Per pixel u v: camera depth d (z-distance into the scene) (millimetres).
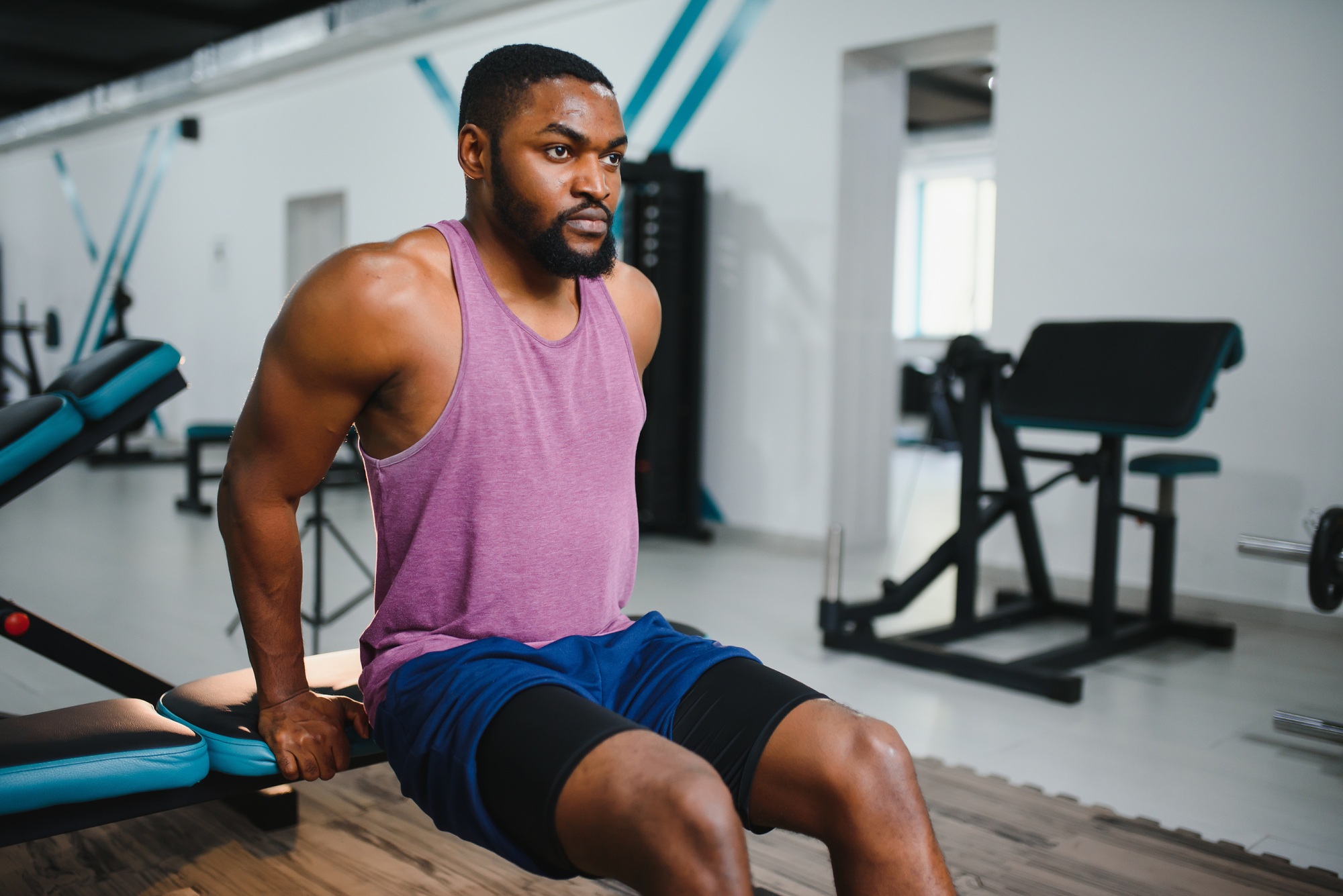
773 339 4969
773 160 4902
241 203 8117
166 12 6941
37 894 1598
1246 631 3633
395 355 1075
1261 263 3660
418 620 1166
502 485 1108
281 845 1782
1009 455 3484
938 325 11281
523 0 5758
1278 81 3586
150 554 4371
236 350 8344
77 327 10062
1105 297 4012
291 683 1245
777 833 1890
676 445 5148
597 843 900
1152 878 1731
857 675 2996
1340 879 1752
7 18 6973
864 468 5055
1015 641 3486
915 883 972
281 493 1160
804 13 4754
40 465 1630
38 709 2502
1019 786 2146
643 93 5363
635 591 4023
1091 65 3984
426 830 1857
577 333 1157
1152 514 3477
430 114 6516
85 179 9781
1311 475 3598
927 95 8875
